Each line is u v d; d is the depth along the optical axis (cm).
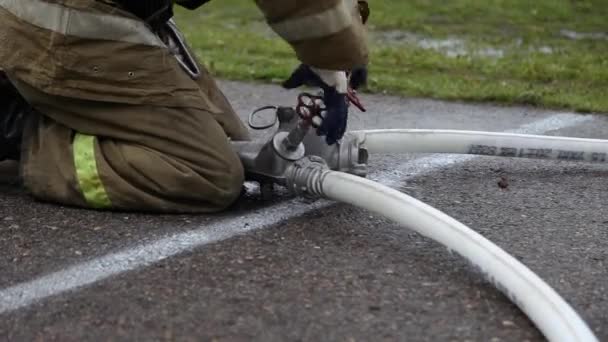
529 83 1405
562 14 2080
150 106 732
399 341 543
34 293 601
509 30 1931
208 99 800
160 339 542
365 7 744
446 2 2191
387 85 1352
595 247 698
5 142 789
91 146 742
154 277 623
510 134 870
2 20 739
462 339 547
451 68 1532
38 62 728
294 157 754
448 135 865
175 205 739
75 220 725
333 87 702
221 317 567
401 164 920
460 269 641
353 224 728
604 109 1223
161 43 733
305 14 666
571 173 892
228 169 737
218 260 651
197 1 761
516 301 570
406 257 661
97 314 572
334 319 566
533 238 715
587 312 589
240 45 1727
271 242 687
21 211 744
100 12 711
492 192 830
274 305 583
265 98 1298
